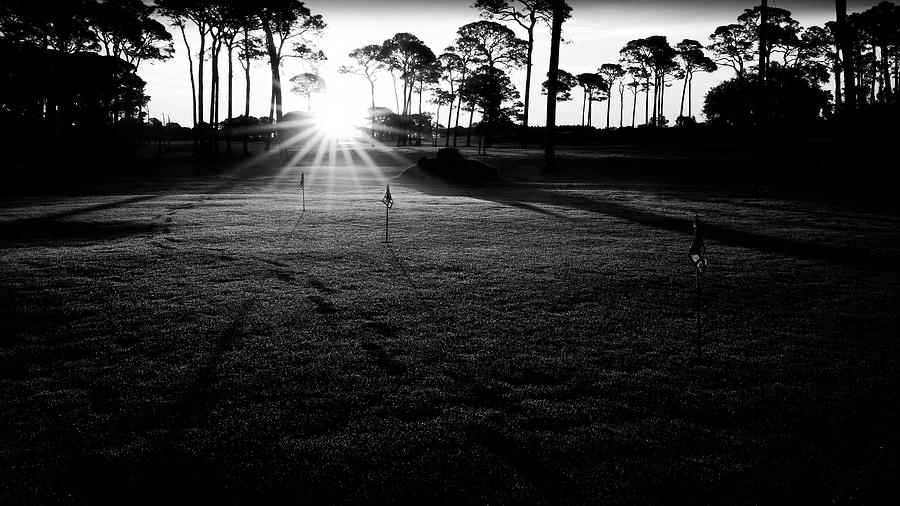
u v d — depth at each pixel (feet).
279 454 12.91
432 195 75.61
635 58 272.92
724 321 22.81
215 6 144.66
